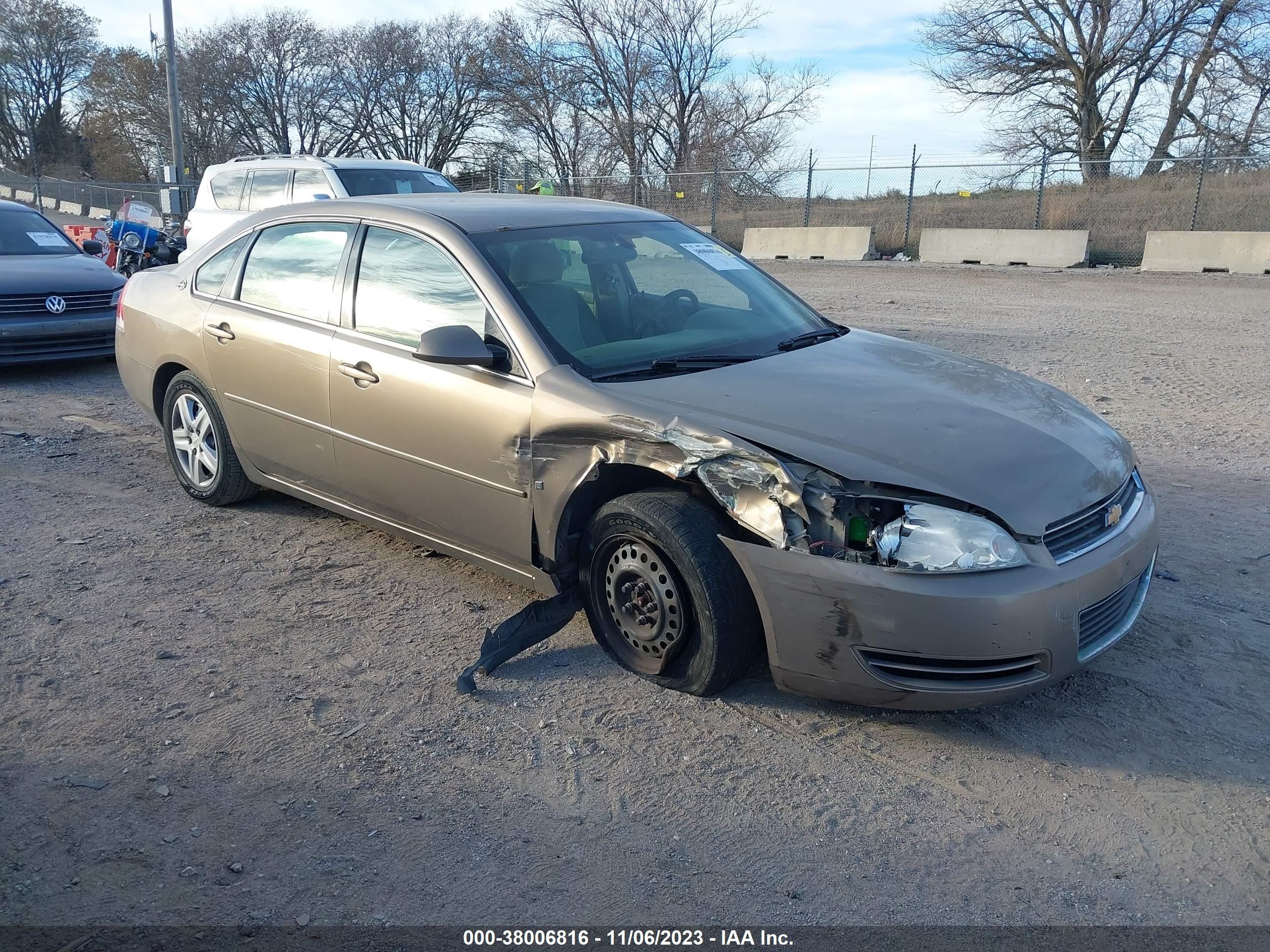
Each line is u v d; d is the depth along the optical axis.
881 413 3.74
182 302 5.70
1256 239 18.42
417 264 4.54
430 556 5.19
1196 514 5.71
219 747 3.51
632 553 3.83
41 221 10.79
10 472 6.51
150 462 6.80
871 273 20.33
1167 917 2.78
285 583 4.85
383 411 4.50
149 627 4.38
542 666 4.08
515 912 2.79
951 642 3.24
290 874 2.91
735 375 4.06
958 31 36.53
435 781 3.34
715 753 3.50
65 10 61.53
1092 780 3.37
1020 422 3.81
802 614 3.39
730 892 2.87
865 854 3.02
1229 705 3.78
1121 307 14.52
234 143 51.16
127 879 2.88
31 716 3.68
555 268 4.43
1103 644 3.59
